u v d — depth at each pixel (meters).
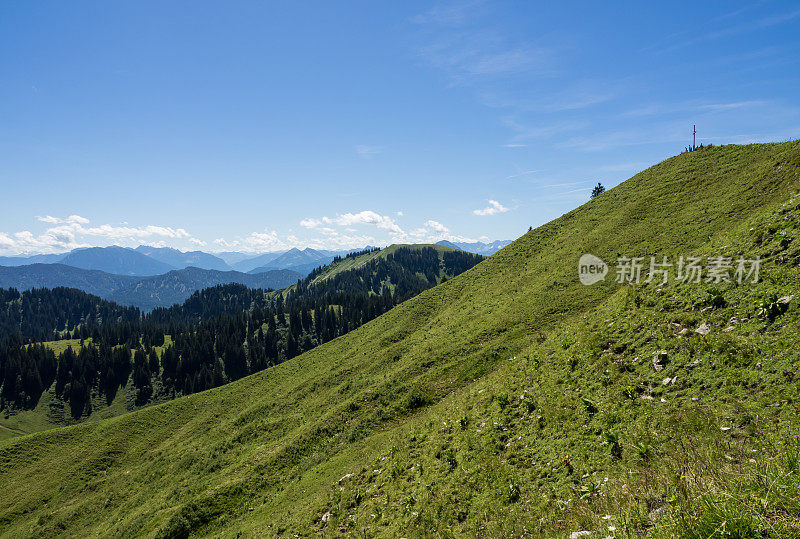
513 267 61.50
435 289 75.44
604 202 65.00
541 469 12.62
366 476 20.03
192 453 49.09
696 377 12.14
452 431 19.09
